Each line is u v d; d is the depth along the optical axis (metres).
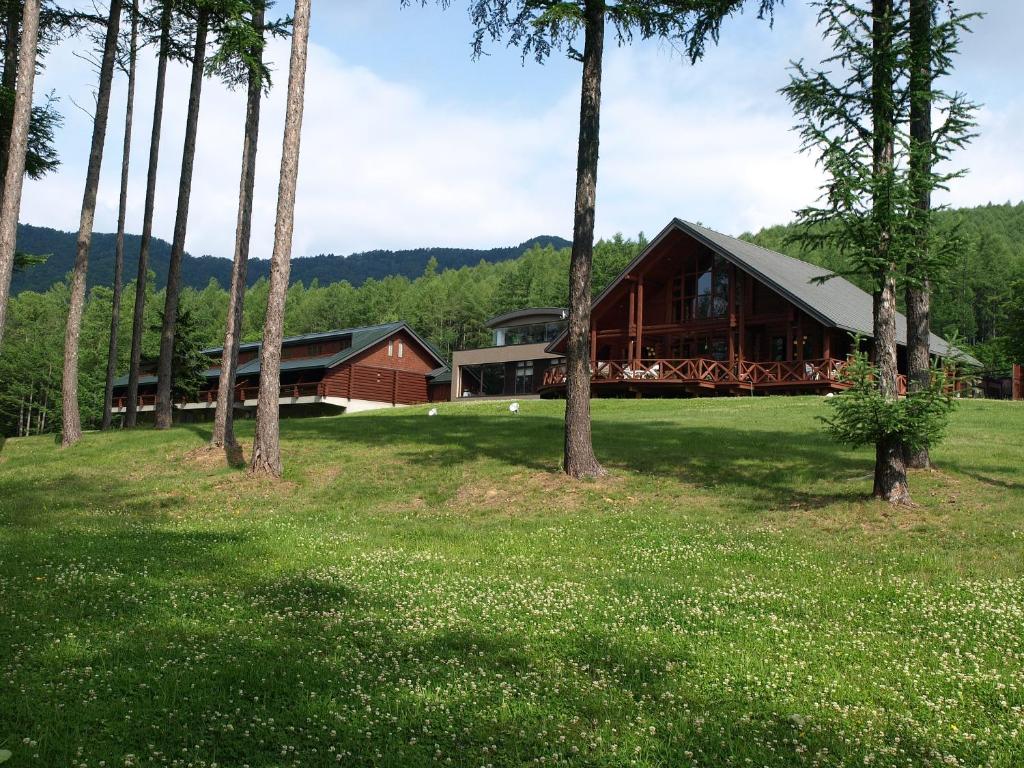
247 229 21.72
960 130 13.53
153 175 30.22
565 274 109.94
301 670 6.39
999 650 7.39
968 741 5.48
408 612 8.20
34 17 16.19
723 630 7.95
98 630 7.21
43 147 25.53
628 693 6.18
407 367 60.66
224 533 12.84
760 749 5.27
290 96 18.05
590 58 17.20
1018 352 46.50
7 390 70.75
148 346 74.19
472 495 16.36
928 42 13.79
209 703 5.67
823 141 13.79
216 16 23.58
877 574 10.30
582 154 17.27
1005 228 120.94
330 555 11.10
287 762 4.93
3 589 8.52
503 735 5.39
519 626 7.80
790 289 35.94
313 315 117.19
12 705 5.43
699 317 41.53
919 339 15.92
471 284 117.00
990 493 14.11
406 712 5.68
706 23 17.05
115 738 5.11
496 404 36.75
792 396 32.34
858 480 15.59
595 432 22.70
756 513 13.98
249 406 59.66
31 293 90.94
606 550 11.98
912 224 13.24
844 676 6.69
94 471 20.20
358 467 19.02
